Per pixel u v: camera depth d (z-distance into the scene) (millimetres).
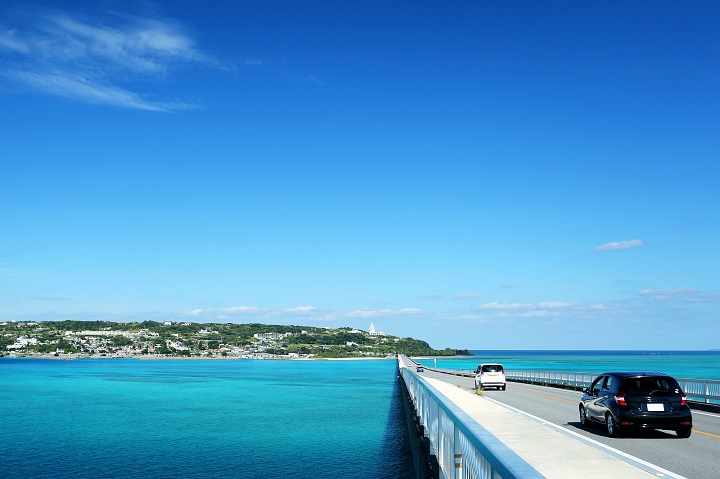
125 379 126625
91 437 43406
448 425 9250
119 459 34906
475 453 6297
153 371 170500
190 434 44344
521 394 40438
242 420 52750
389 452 36000
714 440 17328
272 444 39250
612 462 13188
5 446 39688
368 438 41531
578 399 35219
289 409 62531
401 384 57312
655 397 17562
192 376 140500
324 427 47469
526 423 20859
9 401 74438
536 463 13055
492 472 5172
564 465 12828
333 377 135750
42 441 41719
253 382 114938
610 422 18094
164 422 51938
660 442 16859
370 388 97062
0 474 31344
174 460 34344
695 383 30125
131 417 56156
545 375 56500
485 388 46344
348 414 57312
